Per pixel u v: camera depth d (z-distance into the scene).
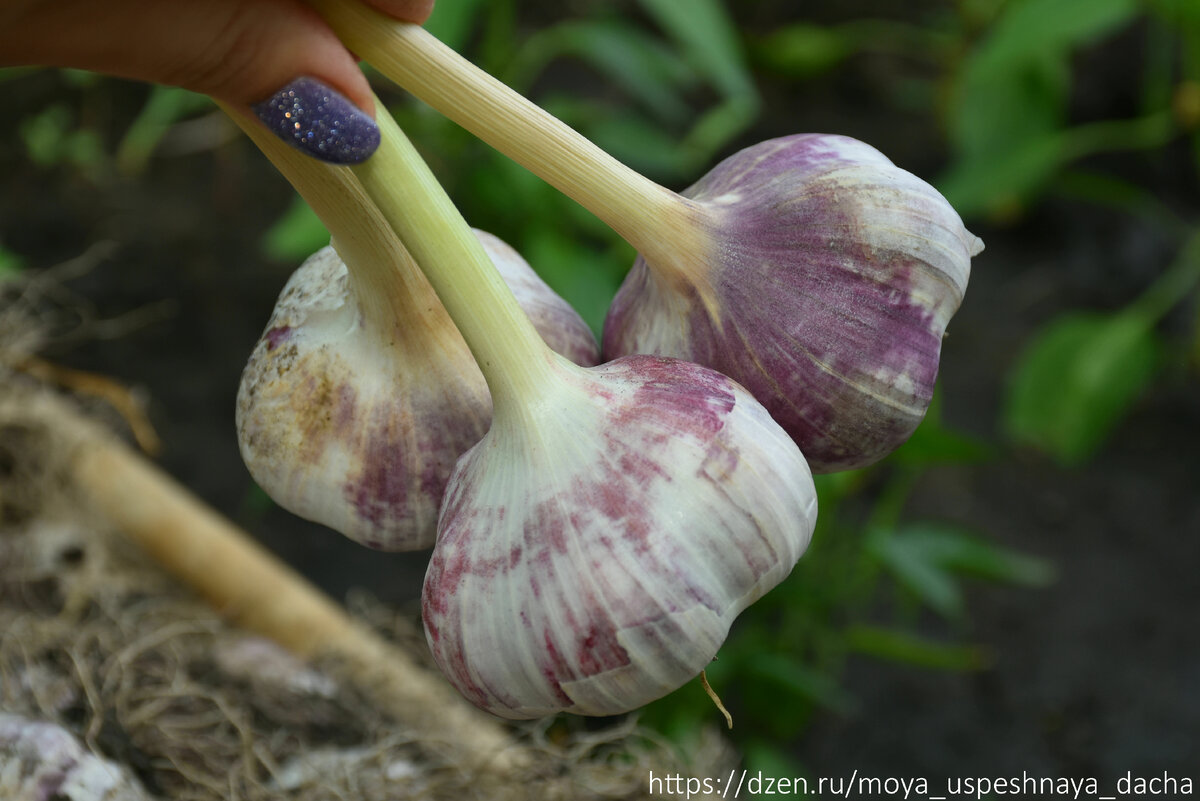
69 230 1.41
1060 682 1.14
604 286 1.00
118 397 0.80
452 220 0.40
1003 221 1.57
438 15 0.89
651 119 1.59
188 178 1.49
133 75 0.40
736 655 0.91
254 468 0.44
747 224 0.42
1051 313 1.47
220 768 0.57
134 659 0.61
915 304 0.41
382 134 0.40
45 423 0.80
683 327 0.42
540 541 0.40
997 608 1.21
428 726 0.65
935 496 1.30
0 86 1.52
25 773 0.52
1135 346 1.26
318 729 0.63
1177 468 1.34
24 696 0.57
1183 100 1.39
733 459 0.40
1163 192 1.55
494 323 0.40
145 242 1.41
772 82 1.69
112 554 0.79
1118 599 1.21
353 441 0.43
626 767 0.58
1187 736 1.09
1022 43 1.16
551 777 0.58
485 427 0.43
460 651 0.40
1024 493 1.31
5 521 0.77
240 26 0.39
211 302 1.37
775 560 0.40
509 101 0.41
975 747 1.09
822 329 0.41
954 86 1.48
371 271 0.42
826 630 1.01
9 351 0.78
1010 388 1.39
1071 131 1.56
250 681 0.66
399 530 0.44
